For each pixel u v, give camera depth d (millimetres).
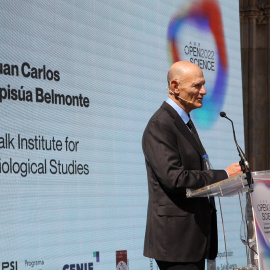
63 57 12844
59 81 12695
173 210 8398
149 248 8602
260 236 7902
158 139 8375
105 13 14078
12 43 11734
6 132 11461
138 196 14523
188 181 8078
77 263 12711
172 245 8359
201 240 8438
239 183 7711
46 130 12289
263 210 8016
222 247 16922
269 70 28812
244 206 8312
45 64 12406
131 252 14133
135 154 14570
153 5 15609
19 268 11477
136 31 14977
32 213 11836
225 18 18375
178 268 8430
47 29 12531
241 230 8344
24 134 11812
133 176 14438
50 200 12234
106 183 13648
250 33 28438
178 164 8273
